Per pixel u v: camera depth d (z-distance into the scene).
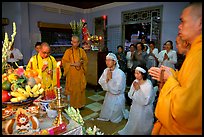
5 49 1.17
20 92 1.04
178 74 0.84
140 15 5.23
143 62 3.85
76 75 2.87
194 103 0.69
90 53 4.18
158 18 4.81
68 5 6.06
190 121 0.72
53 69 2.25
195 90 0.70
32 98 1.09
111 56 2.39
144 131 1.94
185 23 0.78
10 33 5.04
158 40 4.89
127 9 5.46
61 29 6.04
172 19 4.53
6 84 1.03
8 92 1.05
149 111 1.93
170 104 0.76
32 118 0.98
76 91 2.88
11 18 5.00
